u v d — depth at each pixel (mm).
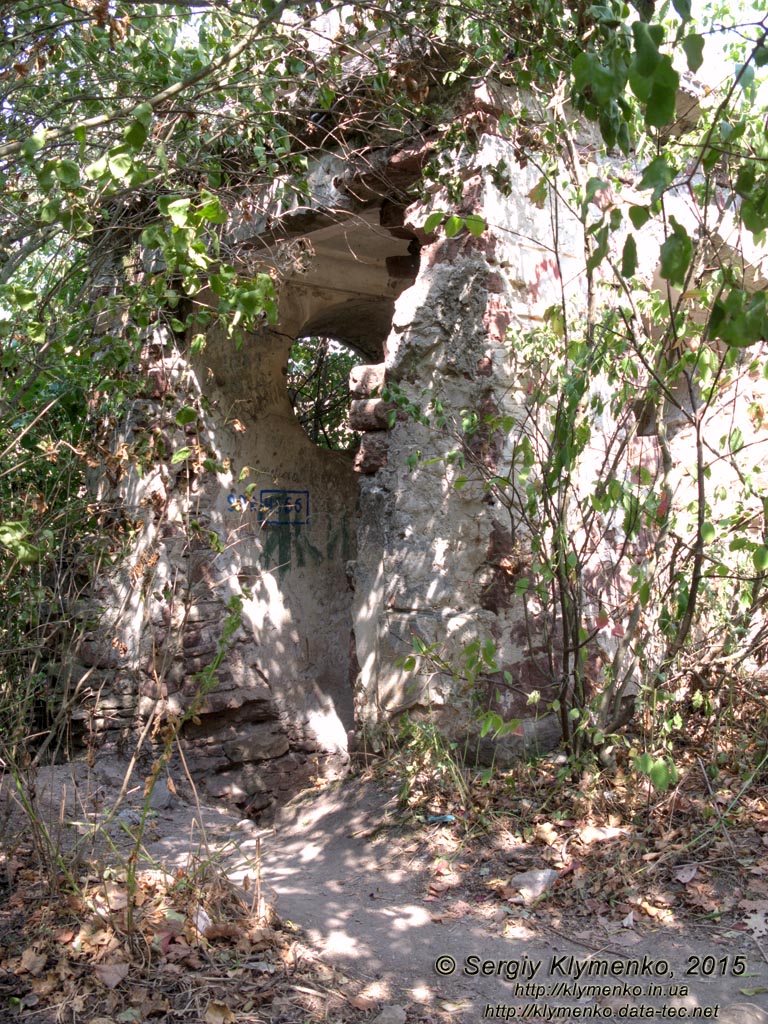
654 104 2863
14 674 5031
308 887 4898
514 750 5555
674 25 5730
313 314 8742
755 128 5184
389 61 5883
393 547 6176
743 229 6992
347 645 8422
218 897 4160
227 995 3566
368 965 4000
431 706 5863
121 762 7105
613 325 5250
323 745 7996
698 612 5891
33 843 4602
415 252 6871
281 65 6078
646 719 5387
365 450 6363
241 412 7957
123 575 7277
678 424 7652
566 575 5234
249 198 6539
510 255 5793
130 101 5531
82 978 3604
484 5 5258
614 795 5098
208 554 7574
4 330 4312
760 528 5527
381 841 5301
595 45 4793
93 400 6508
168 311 7363
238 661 7660
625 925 4219
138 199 5973
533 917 4371
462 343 5812
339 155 6438
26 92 5355
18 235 5008
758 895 4293
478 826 5137
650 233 6730
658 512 5422
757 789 5090
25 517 4758
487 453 5641
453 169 5844
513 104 5895
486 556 5684
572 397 4895
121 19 4918
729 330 2879
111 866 4562
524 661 5641
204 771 7426
